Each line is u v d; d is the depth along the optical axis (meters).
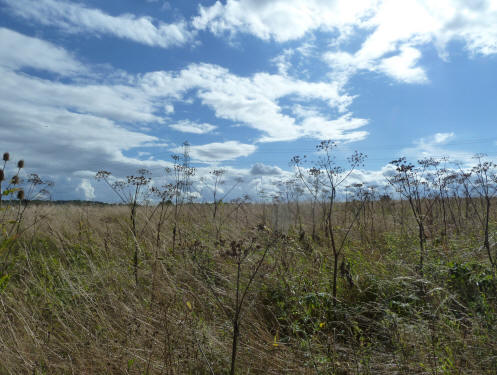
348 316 3.45
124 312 3.62
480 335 3.06
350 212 9.03
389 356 2.94
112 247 6.05
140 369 2.79
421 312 3.49
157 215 8.19
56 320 3.71
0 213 5.59
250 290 4.11
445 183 6.77
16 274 4.99
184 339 3.10
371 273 4.68
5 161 4.09
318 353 3.04
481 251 5.02
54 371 2.88
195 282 4.33
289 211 8.80
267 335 3.42
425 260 4.79
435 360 2.63
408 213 8.41
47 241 7.00
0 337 3.09
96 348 2.96
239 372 2.82
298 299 3.76
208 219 8.17
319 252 5.53
